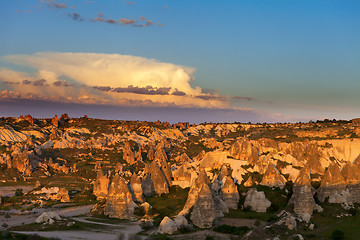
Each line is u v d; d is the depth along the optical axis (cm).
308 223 10569
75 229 11325
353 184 12288
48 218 12300
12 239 10156
